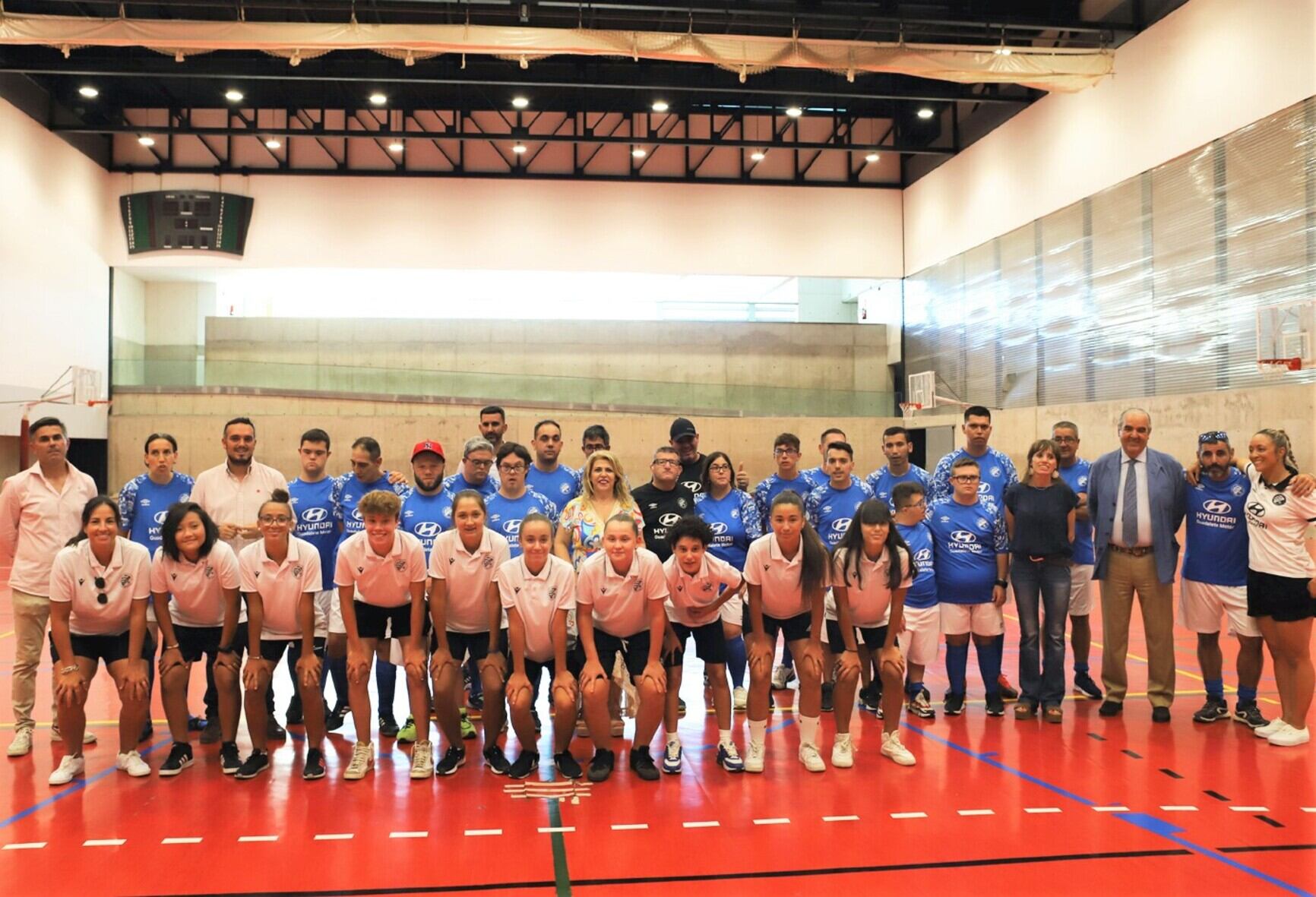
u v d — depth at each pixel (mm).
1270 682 6785
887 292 24344
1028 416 17609
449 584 4758
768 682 4738
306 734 5012
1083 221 16031
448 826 3963
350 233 21438
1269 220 12016
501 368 23984
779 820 4023
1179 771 4660
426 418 22203
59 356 19156
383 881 3406
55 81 18703
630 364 24234
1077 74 13719
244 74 16656
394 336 23812
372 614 4809
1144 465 5660
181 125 21078
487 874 3467
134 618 4695
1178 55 13711
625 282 24484
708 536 4605
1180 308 13672
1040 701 5773
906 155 22797
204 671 7371
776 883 3387
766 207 22375
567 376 23969
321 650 5465
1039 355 17359
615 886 3367
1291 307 11453
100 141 20812
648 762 4668
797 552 4676
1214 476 5516
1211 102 13047
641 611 4703
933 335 21547
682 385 23062
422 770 4641
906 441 6535
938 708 6078
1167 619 5633
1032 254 17578
